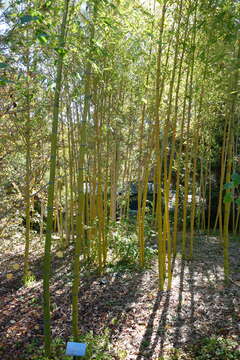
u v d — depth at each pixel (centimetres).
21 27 330
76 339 361
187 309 449
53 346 369
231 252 770
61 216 813
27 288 558
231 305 451
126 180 999
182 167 1014
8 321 440
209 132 923
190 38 525
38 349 369
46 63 470
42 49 416
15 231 730
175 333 391
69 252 761
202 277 582
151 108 655
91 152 674
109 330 407
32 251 792
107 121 637
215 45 484
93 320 435
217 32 477
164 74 499
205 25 474
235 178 182
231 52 463
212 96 691
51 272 633
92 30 333
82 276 596
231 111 552
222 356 333
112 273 604
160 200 502
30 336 400
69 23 345
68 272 627
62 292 531
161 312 445
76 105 655
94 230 666
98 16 336
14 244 801
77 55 345
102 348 366
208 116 805
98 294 516
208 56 502
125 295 507
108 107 616
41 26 280
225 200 189
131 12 440
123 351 359
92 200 673
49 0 304
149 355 350
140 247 634
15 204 571
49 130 591
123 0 391
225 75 504
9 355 362
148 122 749
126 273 604
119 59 539
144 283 554
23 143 564
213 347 349
